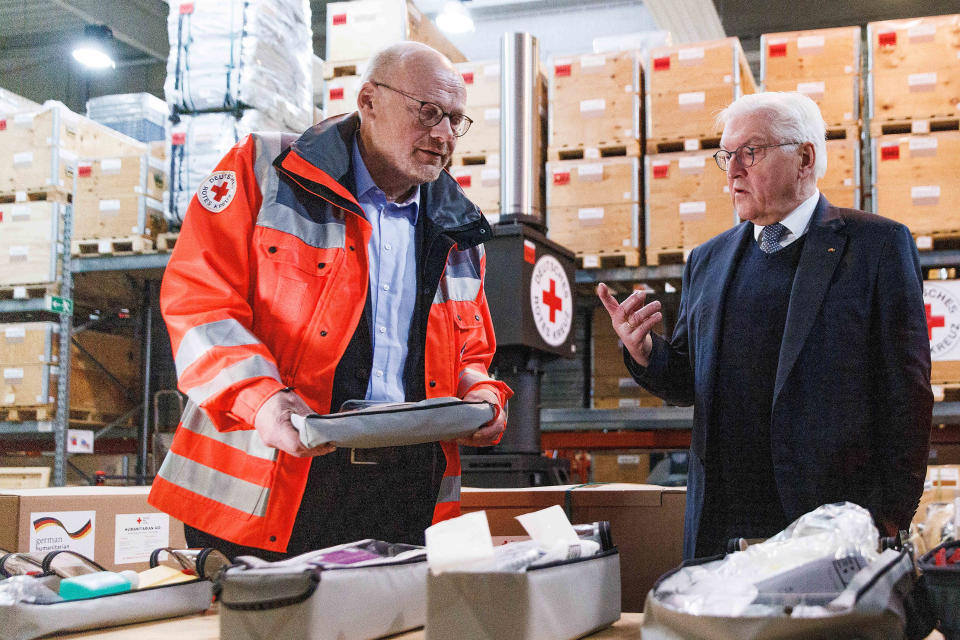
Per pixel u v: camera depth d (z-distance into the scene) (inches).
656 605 32.3
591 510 87.7
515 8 420.2
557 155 203.0
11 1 419.8
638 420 218.8
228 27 200.2
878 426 68.6
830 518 38.1
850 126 189.5
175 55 202.2
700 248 80.7
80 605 39.8
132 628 41.5
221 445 59.9
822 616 29.4
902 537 43.3
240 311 57.2
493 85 203.5
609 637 39.5
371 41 203.2
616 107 199.0
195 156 201.5
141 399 256.1
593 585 39.6
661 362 76.1
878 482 67.8
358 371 62.0
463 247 69.7
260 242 60.7
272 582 33.8
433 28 219.8
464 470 131.2
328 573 34.4
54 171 238.5
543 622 34.2
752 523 70.8
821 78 191.6
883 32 190.2
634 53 198.7
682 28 333.7
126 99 280.4
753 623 29.9
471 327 69.5
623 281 203.0
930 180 185.2
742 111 73.3
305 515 60.2
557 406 239.9
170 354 259.9
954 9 378.0
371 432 47.4
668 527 86.2
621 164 197.0
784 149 71.2
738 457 71.6
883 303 68.5
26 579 40.8
